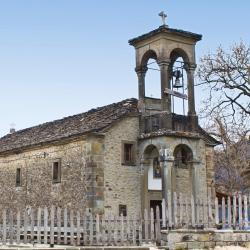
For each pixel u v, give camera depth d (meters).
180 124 27.89
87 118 30.70
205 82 35.62
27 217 16.52
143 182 27.95
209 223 17.66
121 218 18.64
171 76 28.64
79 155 27.55
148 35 28.08
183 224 17.80
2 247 14.91
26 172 31.83
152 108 29.28
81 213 26.70
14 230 16.38
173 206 18.12
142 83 29.02
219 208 18.67
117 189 27.17
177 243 15.79
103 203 26.47
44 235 16.69
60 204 28.38
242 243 16.88
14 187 32.75
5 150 33.66
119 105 30.00
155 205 28.50
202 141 30.67
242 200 18.20
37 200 30.36
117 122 27.75
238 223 17.67
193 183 27.88
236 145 39.62
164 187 26.58
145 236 19.11
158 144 27.20
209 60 35.69
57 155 29.28
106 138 27.30
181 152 29.69
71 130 29.41
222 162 42.91
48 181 29.67
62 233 17.50
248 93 34.72
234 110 35.34
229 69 35.06
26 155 32.09
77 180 27.39
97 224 18.22
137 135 28.55
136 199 27.83
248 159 40.12
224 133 38.75
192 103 28.50
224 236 16.56
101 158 26.88
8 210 32.94
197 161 28.05
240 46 35.38
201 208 17.72
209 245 16.23
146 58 29.12
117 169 27.39
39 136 32.69
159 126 27.44
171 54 29.28
